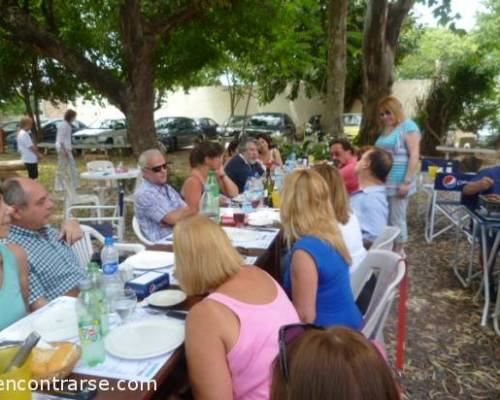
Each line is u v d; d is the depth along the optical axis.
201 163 3.70
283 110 21.56
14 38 7.49
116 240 4.89
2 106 15.97
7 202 2.20
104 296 1.75
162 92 15.98
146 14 8.06
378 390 0.71
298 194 2.18
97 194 7.14
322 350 0.75
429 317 3.59
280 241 3.33
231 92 19.22
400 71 22.88
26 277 2.04
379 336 2.10
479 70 13.21
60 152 8.44
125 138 15.33
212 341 1.46
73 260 2.47
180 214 3.42
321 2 9.84
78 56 7.54
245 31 8.53
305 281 2.03
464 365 2.92
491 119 13.60
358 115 16.19
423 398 2.59
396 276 2.12
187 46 8.71
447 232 6.04
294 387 0.74
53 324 1.73
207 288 1.65
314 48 12.79
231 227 3.29
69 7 8.89
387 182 4.40
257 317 1.52
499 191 3.91
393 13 7.70
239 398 1.53
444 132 13.68
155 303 1.91
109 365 1.46
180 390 1.85
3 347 1.33
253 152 5.23
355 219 2.68
